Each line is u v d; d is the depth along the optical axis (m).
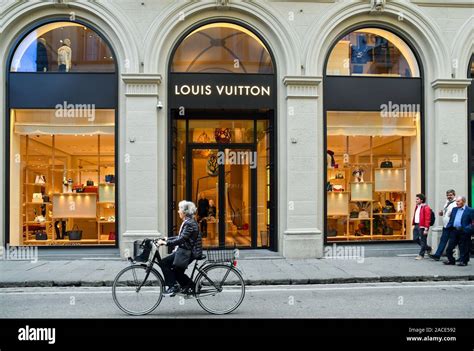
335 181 12.93
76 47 12.42
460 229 10.81
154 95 12.02
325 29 12.45
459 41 12.77
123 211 12.12
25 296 8.15
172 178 12.56
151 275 8.00
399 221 13.27
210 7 12.28
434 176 12.77
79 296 8.14
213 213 13.44
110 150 12.44
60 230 12.52
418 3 12.73
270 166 12.86
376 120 12.99
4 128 12.07
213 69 12.64
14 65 12.28
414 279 9.64
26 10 11.98
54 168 12.48
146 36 12.07
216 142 13.53
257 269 10.46
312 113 12.30
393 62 13.12
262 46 12.74
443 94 12.66
